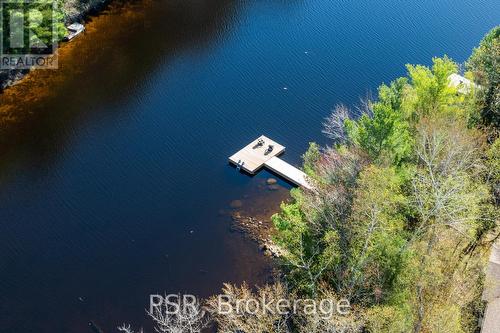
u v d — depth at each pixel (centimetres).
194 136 6172
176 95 6662
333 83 7019
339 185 4197
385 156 4369
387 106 4378
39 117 6209
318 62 7344
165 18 7788
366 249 3738
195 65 7112
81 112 6325
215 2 8244
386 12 8412
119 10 7762
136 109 6425
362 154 4291
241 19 8012
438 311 3512
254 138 6212
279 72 7131
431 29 8075
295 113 6562
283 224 4166
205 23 7831
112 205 5372
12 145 5884
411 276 3725
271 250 5075
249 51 7444
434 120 4747
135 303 4625
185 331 4341
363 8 8481
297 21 8088
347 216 3969
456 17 8369
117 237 5106
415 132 5003
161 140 6084
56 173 5625
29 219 5178
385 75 7188
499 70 5491
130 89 6681
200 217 5356
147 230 5191
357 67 7294
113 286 4731
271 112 6550
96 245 5022
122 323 4475
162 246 5075
